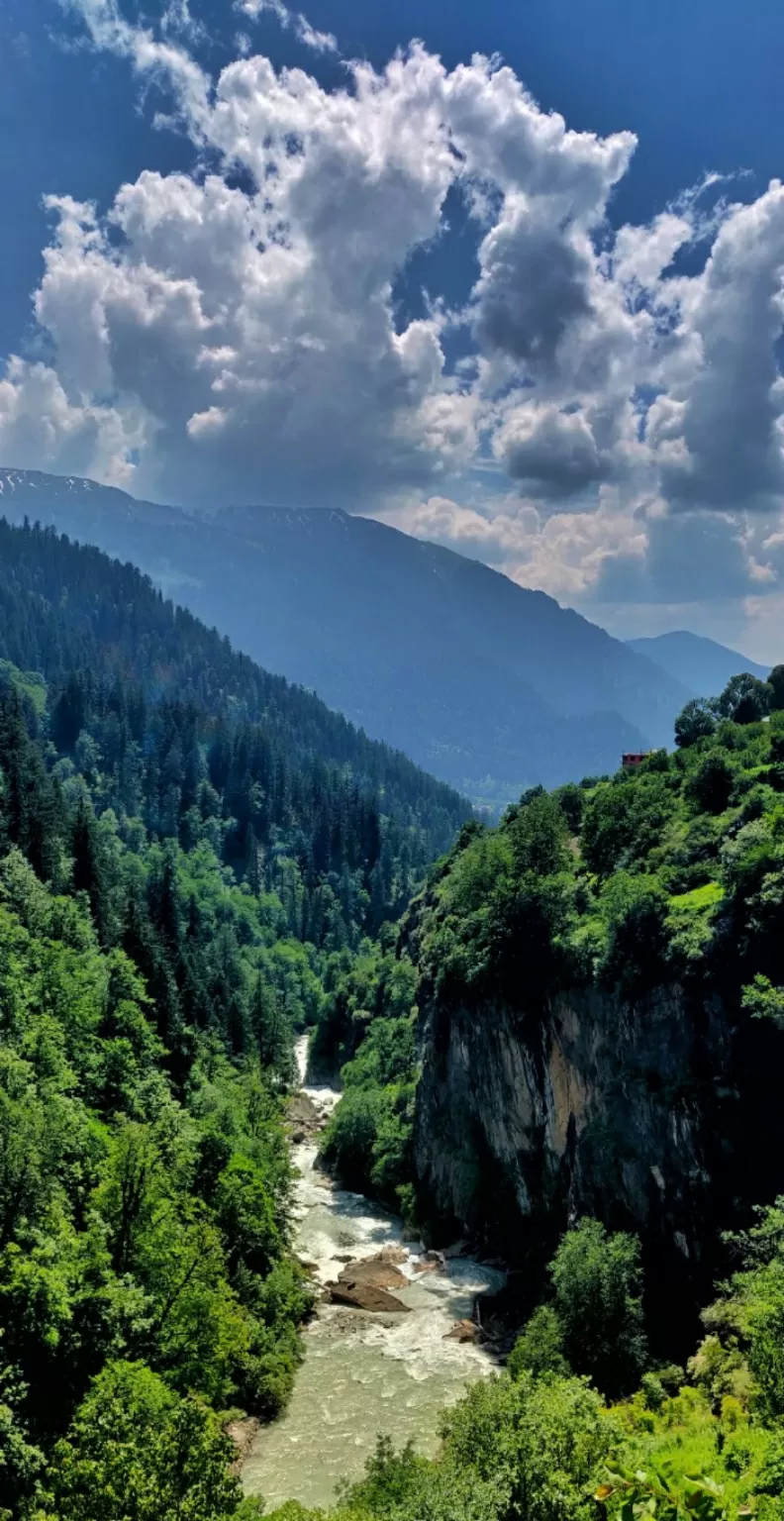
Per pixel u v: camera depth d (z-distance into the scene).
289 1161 90.12
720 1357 47.59
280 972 172.75
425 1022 104.12
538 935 81.50
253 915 187.25
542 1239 76.31
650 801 86.25
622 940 69.50
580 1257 57.84
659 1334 57.72
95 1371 40.62
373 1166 97.25
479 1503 28.89
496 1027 84.06
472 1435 35.75
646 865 76.75
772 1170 56.62
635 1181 65.19
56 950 67.31
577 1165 71.31
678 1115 62.00
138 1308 42.25
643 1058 65.94
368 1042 121.31
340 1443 52.16
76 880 96.69
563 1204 74.81
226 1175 66.38
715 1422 37.75
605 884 80.50
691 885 70.81
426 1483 33.31
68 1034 62.56
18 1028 56.50
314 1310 70.50
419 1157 93.31
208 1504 24.92
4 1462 31.44
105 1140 53.09
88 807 133.75
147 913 109.75
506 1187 82.88
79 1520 24.30
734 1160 58.41
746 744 92.38
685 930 65.12
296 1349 62.81
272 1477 48.53
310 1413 55.59
